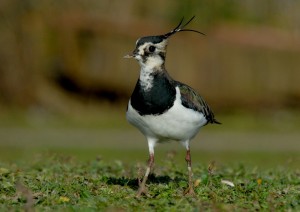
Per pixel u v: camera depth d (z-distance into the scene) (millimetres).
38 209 9047
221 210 9016
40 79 33312
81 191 10023
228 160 18438
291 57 34062
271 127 29844
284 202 9641
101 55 33188
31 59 33281
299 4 36000
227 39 34156
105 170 12594
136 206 9258
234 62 33688
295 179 11625
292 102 34031
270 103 33875
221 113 33125
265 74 33875
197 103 9984
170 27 34125
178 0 34656
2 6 33062
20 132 27422
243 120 31188
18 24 33281
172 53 33094
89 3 34562
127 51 33188
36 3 33594
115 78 33125
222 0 35094
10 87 32938
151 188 10523
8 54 33031
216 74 33531
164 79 9750
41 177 11281
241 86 33656
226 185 10789
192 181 10609
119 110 32656
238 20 35656
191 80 33219
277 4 36375
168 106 9648
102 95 33438
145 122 9828
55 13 33938
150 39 9836
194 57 33312
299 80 34031
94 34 33312
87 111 32312
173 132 9883
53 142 24672
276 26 36125
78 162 14008
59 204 9406
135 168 12727
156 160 15156
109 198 9766
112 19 34281
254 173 12398
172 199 9633
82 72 33156
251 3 35875
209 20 34500
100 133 27453
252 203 9555
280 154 21844
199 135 27375
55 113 32062
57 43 33500
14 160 15047
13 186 10336
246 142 25578
